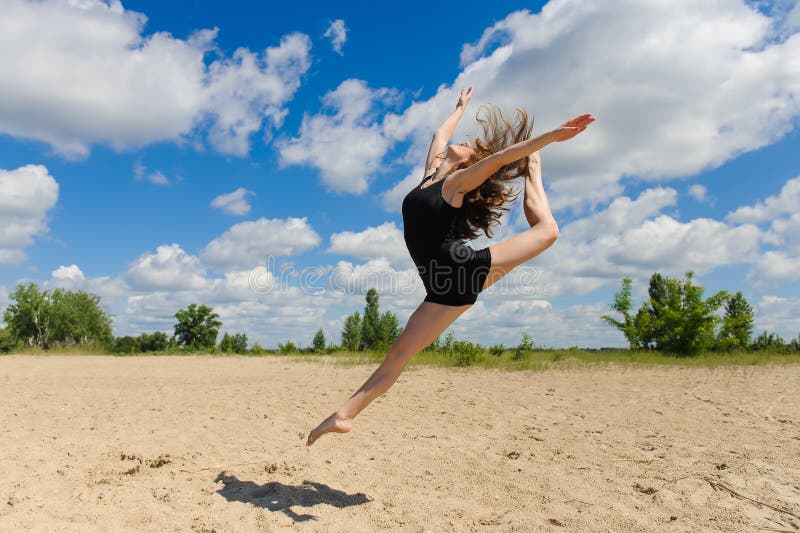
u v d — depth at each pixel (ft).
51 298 150.82
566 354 65.87
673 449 17.69
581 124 10.73
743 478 14.17
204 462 16.94
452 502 12.70
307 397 33.12
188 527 11.34
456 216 11.89
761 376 43.52
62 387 39.83
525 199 12.84
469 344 56.95
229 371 55.47
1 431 21.85
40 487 13.93
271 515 11.97
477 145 12.71
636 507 12.23
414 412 26.55
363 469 15.84
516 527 11.09
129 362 74.18
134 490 13.87
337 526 11.29
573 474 14.94
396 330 95.14
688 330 62.08
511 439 19.81
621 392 33.86
